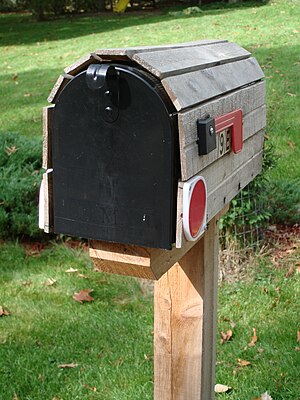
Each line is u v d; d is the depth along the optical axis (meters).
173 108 1.47
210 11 16.41
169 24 14.67
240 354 3.13
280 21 13.14
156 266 1.62
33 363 3.17
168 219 1.51
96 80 1.45
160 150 1.47
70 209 1.62
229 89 1.75
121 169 1.52
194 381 2.02
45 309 3.66
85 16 18.83
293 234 4.25
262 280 3.74
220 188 1.77
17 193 4.57
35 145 5.27
